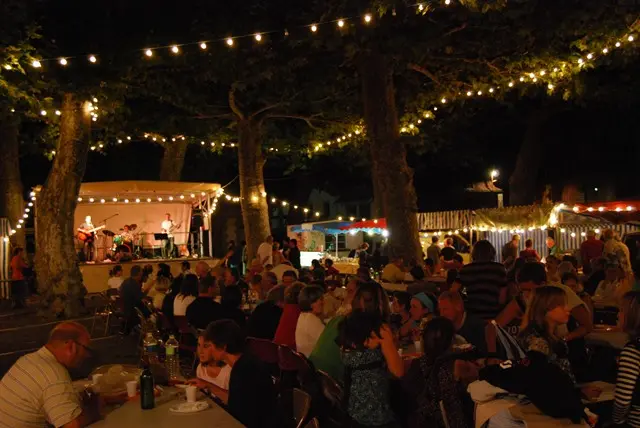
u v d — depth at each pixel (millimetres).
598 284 11805
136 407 4941
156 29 16109
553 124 31328
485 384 4902
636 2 14641
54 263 16516
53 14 15336
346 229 26438
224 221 38125
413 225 14977
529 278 6598
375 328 5164
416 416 5258
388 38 14383
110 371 5656
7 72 14672
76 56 14625
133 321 13016
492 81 18469
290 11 15391
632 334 5109
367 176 35688
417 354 6746
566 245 19453
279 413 4992
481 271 7945
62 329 4660
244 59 16609
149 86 19406
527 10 14141
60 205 16531
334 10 13617
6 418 4406
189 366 9258
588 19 14719
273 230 44344
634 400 4973
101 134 23453
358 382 5188
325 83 19781
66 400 4441
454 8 14023
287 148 25656
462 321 6688
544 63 16938
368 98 15281
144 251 26734
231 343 5059
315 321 7660
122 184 23266
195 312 8969
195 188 24703
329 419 6332
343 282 15438
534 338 5176
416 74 19250
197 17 16281
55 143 23594
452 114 25062
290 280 10312
